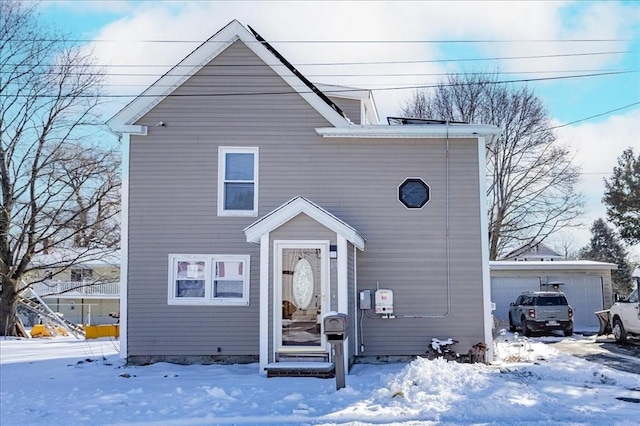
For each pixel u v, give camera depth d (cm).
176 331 1422
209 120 1477
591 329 2531
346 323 1000
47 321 3206
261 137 1473
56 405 929
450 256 1434
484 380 995
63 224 2852
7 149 2803
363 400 899
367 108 1894
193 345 1418
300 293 1272
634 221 3888
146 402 931
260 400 931
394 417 795
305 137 1471
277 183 1461
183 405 902
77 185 2930
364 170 1463
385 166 1463
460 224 1444
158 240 1445
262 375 1214
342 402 894
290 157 1468
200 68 1490
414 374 1002
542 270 2738
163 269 1437
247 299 1429
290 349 1250
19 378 1245
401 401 877
